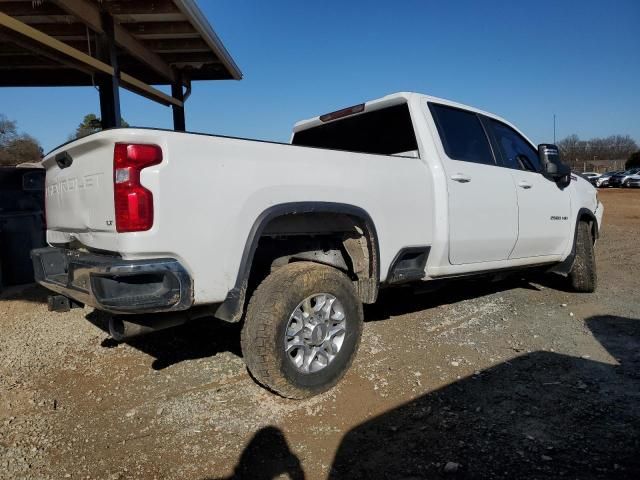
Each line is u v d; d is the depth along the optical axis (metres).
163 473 2.46
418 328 4.62
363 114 4.79
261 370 2.96
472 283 6.56
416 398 3.22
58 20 6.61
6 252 6.57
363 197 3.44
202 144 2.68
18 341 4.38
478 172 4.45
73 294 2.90
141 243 2.50
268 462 2.54
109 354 4.04
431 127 4.25
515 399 3.21
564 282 6.14
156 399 3.24
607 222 15.68
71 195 3.08
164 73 8.67
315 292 3.13
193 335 4.45
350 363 3.39
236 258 2.80
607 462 2.50
